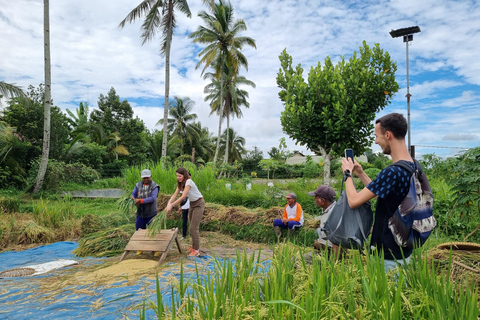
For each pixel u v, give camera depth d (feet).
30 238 24.85
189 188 19.07
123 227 24.22
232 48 93.15
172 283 6.47
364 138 37.32
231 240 24.95
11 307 11.54
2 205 34.94
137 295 11.92
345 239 7.27
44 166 53.62
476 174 15.03
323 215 8.58
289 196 23.56
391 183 6.32
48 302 11.87
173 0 65.62
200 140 155.63
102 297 12.06
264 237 24.59
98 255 20.70
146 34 65.77
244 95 125.18
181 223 28.45
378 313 4.80
